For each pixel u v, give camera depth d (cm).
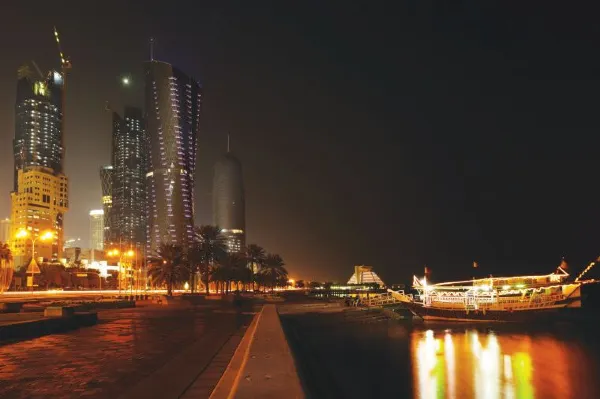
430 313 9106
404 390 3038
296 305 8838
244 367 1164
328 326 7238
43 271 15962
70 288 16800
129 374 1532
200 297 10006
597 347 5178
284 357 1346
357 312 8562
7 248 11569
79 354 2017
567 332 6838
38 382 1411
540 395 2872
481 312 8750
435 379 3397
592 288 16375
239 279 13900
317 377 3322
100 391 1284
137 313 5503
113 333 3019
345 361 4253
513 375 3531
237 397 838
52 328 3025
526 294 9231
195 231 11875
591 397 2814
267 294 13950
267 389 904
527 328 7481
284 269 15388
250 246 14938
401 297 9781
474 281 9575
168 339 2638
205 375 1495
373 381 3328
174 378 1445
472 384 3216
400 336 6319
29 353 2055
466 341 5822
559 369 3784
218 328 3372
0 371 1602
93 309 6262
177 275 11338
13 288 14338
